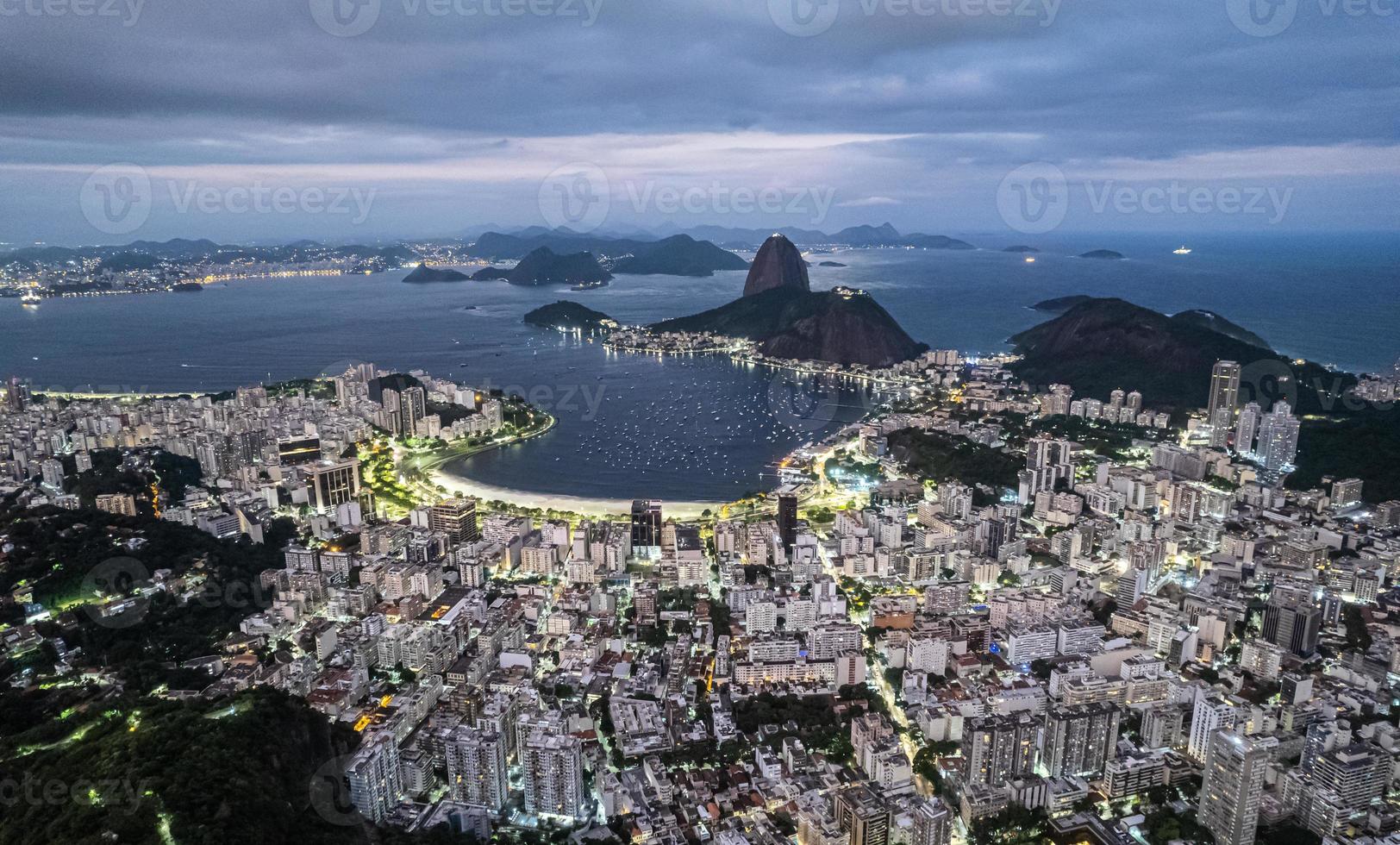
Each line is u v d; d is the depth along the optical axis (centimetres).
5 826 13700
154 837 13012
